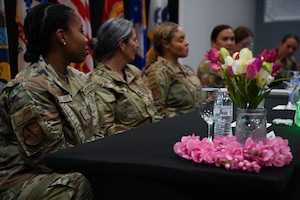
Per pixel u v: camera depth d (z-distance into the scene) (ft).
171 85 8.18
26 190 4.39
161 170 3.21
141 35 10.41
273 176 2.92
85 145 3.95
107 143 4.01
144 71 8.18
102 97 6.24
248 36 12.79
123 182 3.71
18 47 7.45
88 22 8.41
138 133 4.50
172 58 8.48
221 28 11.36
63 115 4.69
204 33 14.94
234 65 3.29
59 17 4.78
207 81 10.05
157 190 3.58
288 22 17.65
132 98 6.52
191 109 8.23
